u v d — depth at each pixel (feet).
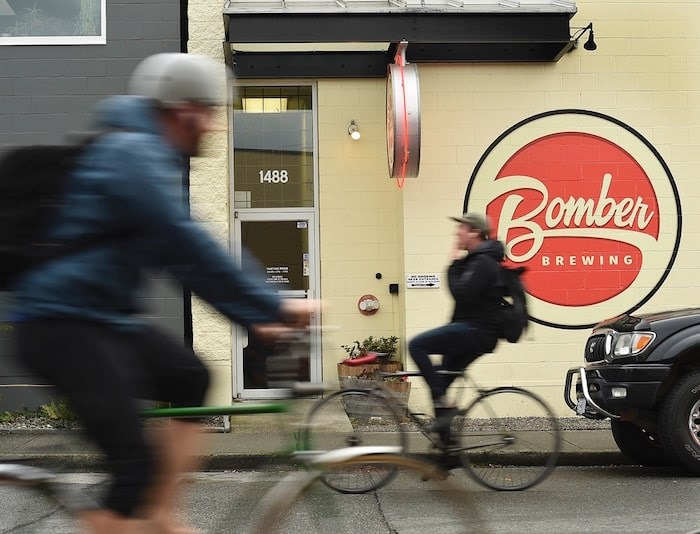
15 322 8.57
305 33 33.14
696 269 35.50
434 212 35.01
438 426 21.72
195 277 8.60
